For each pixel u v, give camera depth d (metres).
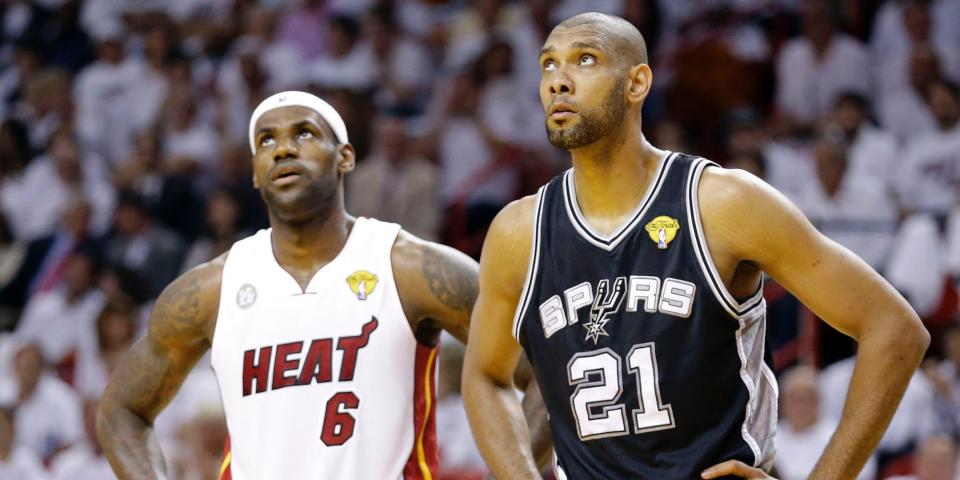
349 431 16.55
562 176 14.53
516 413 15.12
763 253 13.55
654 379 13.57
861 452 13.34
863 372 13.39
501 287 14.67
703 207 13.70
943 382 28.94
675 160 14.00
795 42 41.16
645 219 13.80
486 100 41.62
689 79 40.12
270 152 17.02
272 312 16.97
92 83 48.97
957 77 41.09
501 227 14.66
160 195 41.34
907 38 41.28
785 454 27.05
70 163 45.00
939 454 26.23
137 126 48.09
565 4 44.69
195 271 17.61
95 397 33.88
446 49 45.88
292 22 48.22
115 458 17.44
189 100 45.97
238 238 38.56
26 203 45.31
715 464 13.56
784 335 31.27
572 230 14.07
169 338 17.53
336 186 17.31
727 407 13.64
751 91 40.66
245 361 16.88
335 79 44.72
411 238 17.42
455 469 27.77
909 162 37.19
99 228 44.28
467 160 40.72
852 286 13.45
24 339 38.22
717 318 13.52
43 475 31.77
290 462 16.50
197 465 25.27
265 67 46.53
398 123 38.53
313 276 17.09
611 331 13.72
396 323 16.91
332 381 16.66
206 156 44.75
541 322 14.14
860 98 37.75
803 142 38.75
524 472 14.65
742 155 35.06
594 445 13.91
